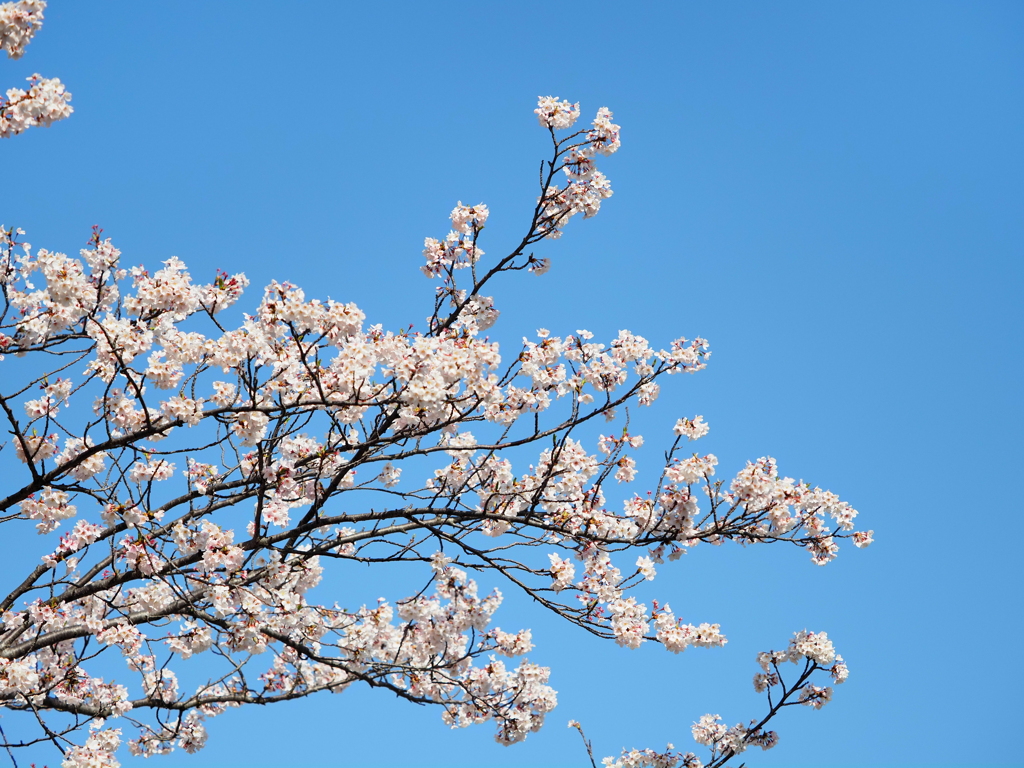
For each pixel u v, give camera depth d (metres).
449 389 6.29
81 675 7.11
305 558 6.52
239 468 7.02
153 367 5.66
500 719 6.99
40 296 6.12
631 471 6.95
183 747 7.89
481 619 6.95
